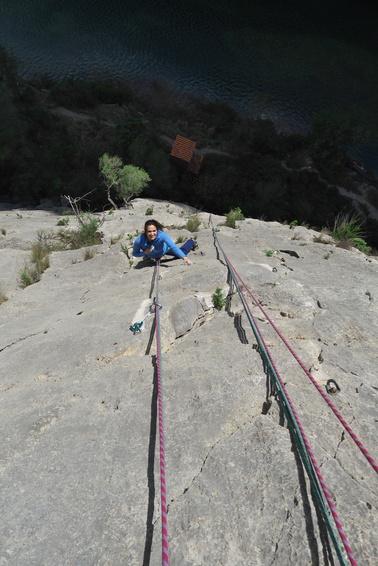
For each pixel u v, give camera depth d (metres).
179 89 40.69
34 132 29.70
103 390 2.95
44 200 26.80
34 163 27.03
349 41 48.12
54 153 28.50
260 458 2.17
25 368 3.56
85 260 7.72
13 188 26.25
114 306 4.61
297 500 1.90
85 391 2.96
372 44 48.06
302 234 9.09
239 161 32.62
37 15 44.03
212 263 5.68
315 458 2.15
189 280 4.93
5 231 10.12
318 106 41.94
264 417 2.55
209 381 2.91
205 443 2.38
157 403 2.71
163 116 38.16
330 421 2.52
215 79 42.06
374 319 4.34
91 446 2.39
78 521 1.92
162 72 41.75
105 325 4.03
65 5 45.09
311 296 4.86
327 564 1.63
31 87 35.94
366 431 2.44
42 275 6.83
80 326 4.19
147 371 3.15
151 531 1.85
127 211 13.48
